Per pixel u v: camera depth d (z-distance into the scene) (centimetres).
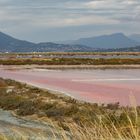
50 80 6512
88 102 3500
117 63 12738
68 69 10688
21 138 789
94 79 6744
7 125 2375
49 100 3638
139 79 6712
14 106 3234
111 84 5722
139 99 3703
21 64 12681
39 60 13600
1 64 12738
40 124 2447
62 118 2531
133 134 580
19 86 5081
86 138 620
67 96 4094
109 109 2841
